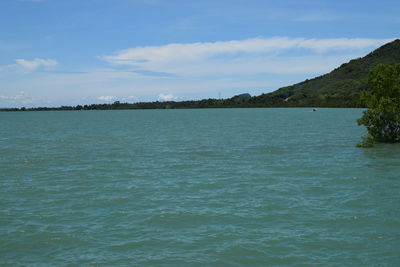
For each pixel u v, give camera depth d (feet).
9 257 48.91
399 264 45.75
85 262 47.39
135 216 64.23
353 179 89.92
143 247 51.55
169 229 57.98
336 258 47.47
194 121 398.83
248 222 60.49
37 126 343.87
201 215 64.28
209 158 126.52
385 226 57.77
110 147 162.71
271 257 48.01
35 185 88.22
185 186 86.02
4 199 75.82
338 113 549.54
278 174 97.55
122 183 89.86
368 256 47.88
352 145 155.12
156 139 197.77
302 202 71.15
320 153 132.98
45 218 63.77
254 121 368.48
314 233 55.36
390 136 157.99
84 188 84.94
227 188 83.46
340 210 65.87
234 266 45.93
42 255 49.44
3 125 364.58
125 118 537.24
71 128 305.73
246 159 122.83
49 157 132.36
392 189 79.77
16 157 132.67
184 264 46.52
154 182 90.63
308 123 314.96
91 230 57.88
